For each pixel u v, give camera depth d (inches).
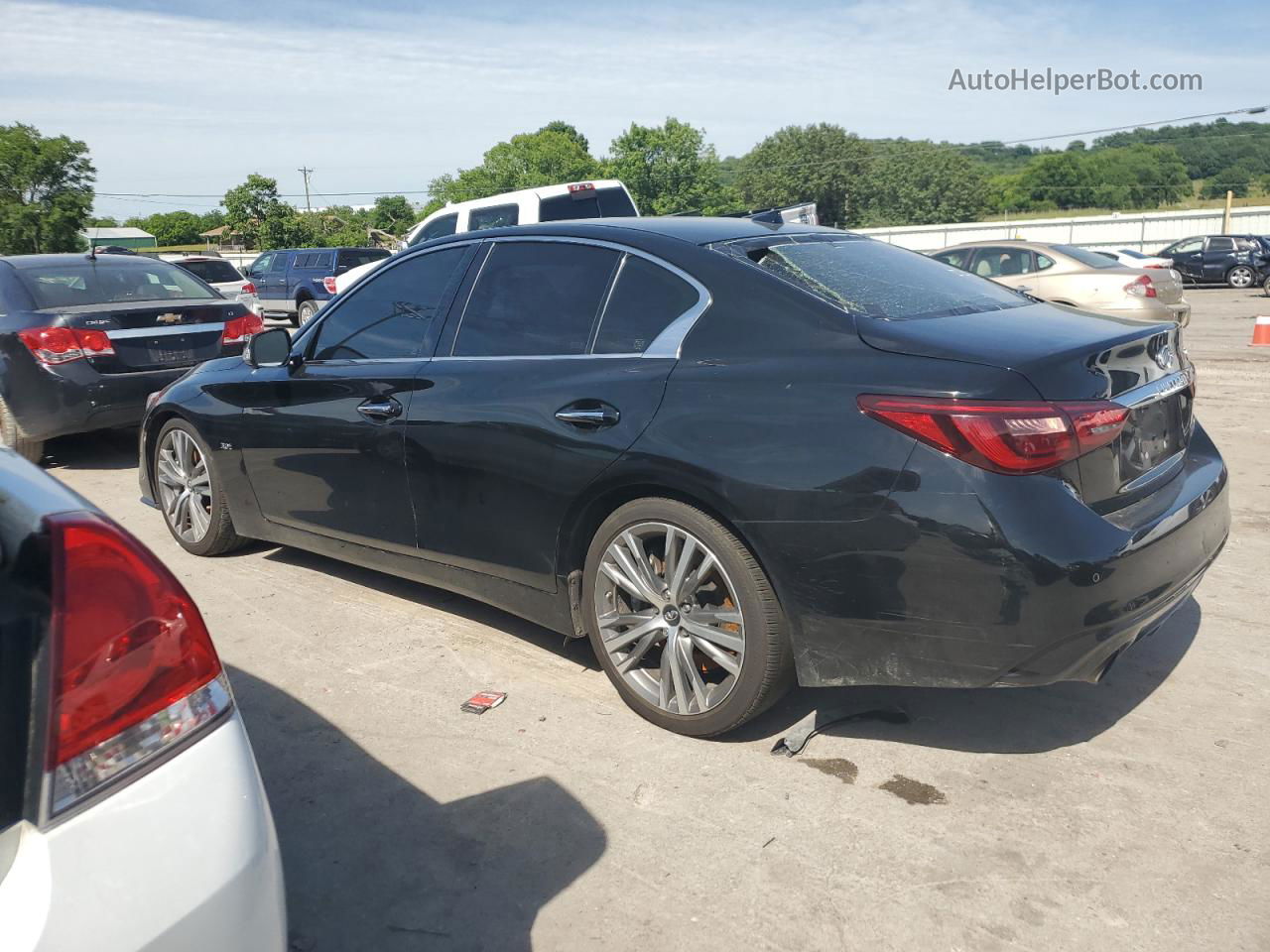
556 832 109.7
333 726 134.4
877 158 3563.0
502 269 150.6
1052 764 121.0
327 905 98.7
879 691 141.0
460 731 132.2
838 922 94.3
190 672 61.6
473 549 146.7
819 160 3565.5
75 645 56.8
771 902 97.3
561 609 139.3
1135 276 490.3
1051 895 97.3
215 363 199.5
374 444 156.9
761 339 120.5
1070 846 104.9
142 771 57.9
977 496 103.0
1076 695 138.3
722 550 119.0
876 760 122.9
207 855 58.3
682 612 125.6
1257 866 101.0
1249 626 159.8
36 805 54.2
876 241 157.8
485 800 116.0
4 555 58.6
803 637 115.1
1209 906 95.2
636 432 123.7
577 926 94.9
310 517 173.9
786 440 112.4
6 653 55.6
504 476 139.1
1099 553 103.6
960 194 3503.9
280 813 114.6
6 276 291.7
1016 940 91.4
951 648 106.9
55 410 273.6
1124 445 114.0
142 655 59.2
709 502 117.8
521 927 95.0
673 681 128.0
